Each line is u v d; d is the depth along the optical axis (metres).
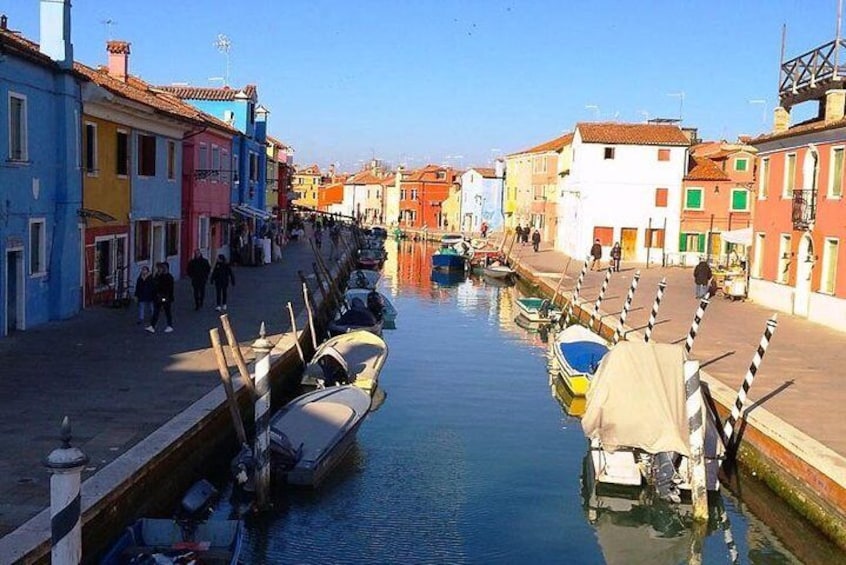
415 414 16.50
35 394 12.51
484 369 20.84
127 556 8.32
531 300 30.08
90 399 12.34
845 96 23.20
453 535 10.91
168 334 17.84
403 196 99.00
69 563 6.44
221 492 11.59
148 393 12.81
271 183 49.19
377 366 18.41
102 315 19.61
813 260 23.36
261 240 37.09
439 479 12.85
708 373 15.96
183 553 8.41
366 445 14.41
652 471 12.25
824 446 11.02
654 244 45.41
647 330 19.41
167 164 26.25
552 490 12.54
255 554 10.23
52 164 18.16
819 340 20.09
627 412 11.68
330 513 11.41
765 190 27.53
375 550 10.42
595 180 45.16
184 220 29.19
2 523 7.87
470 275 47.03
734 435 12.98
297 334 18.53
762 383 15.16
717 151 52.91
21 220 16.80
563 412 16.89
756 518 11.77
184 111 29.17
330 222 72.62
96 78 21.58
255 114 41.31
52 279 18.45
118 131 22.02
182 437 10.74
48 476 9.09
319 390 14.45
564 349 19.58
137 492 9.40
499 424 15.93
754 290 28.33
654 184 45.03
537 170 63.47
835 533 9.91
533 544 10.78
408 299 35.53
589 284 33.91
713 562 10.53
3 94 15.79
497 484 12.74
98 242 20.92
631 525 11.43
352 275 38.00
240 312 21.77
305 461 11.70
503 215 79.94
